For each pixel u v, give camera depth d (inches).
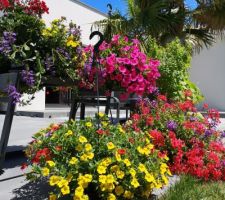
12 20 135.1
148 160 122.5
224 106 621.6
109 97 164.9
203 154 162.2
